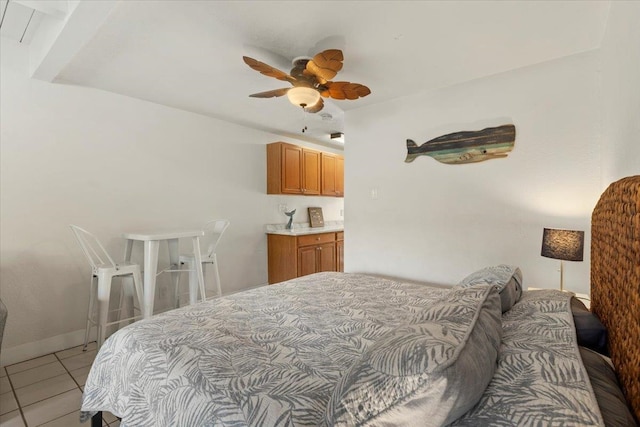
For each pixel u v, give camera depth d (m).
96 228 2.75
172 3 1.58
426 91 2.69
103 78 2.51
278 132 4.35
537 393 0.64
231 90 2.77
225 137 3.76
